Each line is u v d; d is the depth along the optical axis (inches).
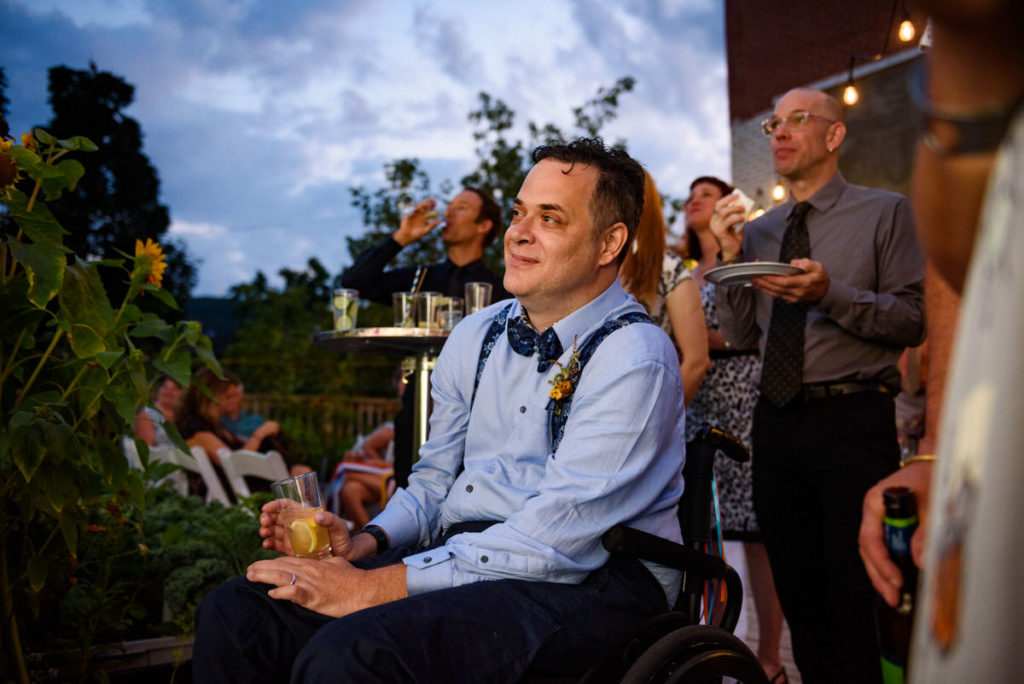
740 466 123.9
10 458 64.6
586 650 54.8
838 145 99.7
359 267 142.3
